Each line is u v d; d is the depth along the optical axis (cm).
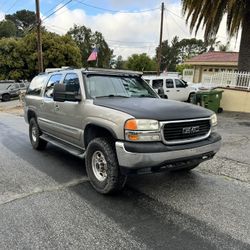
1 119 1391
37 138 679
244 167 546
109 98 464
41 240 303
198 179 484
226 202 394
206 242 299
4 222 339
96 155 429
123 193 425
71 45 3562
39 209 373
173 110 399
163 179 484
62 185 459
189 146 387
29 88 741
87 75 491
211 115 436
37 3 1998
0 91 2816
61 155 649
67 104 499
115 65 7244
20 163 586
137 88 534
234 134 861
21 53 3422
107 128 390
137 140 362
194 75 2703
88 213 362
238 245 294
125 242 298
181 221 342
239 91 1384
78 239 304
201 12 1335
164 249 287
